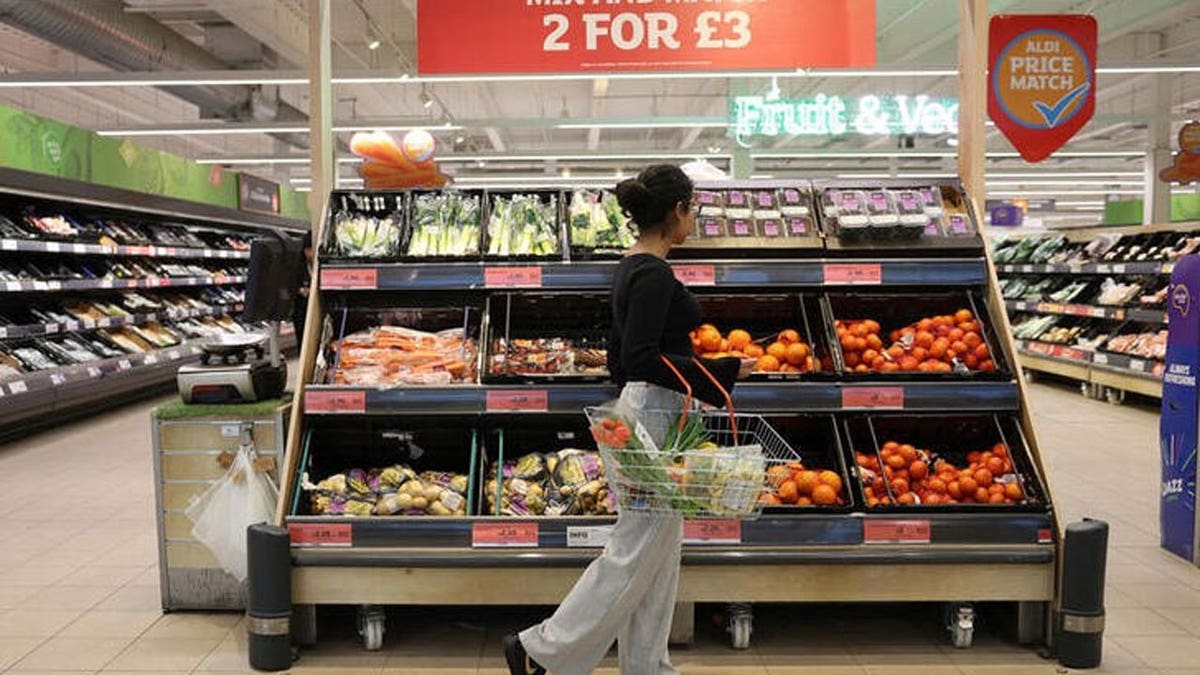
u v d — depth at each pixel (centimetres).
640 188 262
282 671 313
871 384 336
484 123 1405
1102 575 313
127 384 916
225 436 360
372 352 357
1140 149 1919
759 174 2358
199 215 1189
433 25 431
